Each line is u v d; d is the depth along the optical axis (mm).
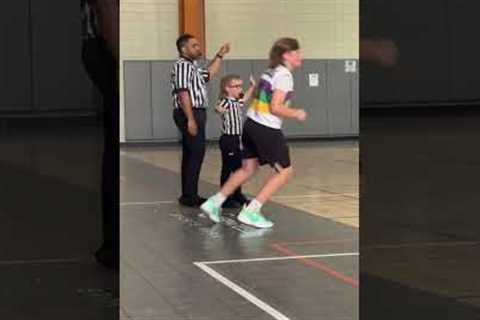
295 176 11312
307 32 18141
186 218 7684
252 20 17812
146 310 4410
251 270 5410
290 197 9172
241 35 17766
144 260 5750
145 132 17219
